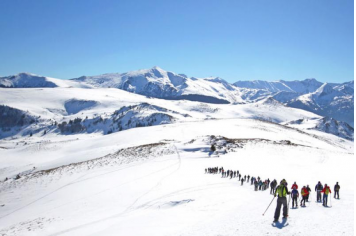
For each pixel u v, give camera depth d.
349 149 134.50
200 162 48.62
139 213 21.69
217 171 39.38
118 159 58.16
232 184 30.19
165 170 42.41
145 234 14.10
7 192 42.69
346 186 25.98
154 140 84.19
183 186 29.84
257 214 15.26
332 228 11.63
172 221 16.41
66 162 71.12
